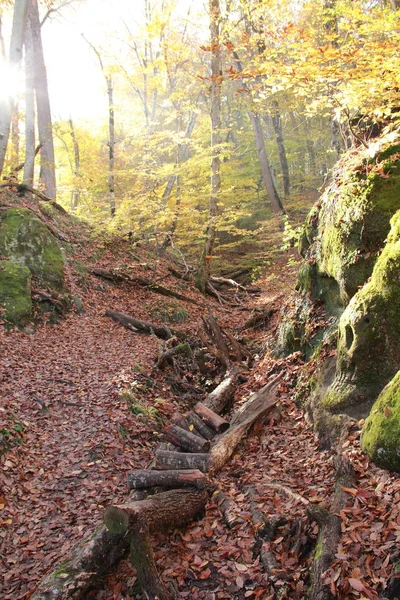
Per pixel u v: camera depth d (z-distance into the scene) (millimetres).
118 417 6934
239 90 6301
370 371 5309
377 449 4207
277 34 5805
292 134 24109
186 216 15781
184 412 8055
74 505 5066
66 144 22828
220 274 20875
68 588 3740
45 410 6879
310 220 8578
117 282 14219
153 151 16891
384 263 5363
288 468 5207
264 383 7785
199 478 4836
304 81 5883
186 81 18453
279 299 13070
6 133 9305
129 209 14742
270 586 3598
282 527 4102
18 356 8461
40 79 17688
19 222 11836
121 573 4156
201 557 4148
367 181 6340
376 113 5914
